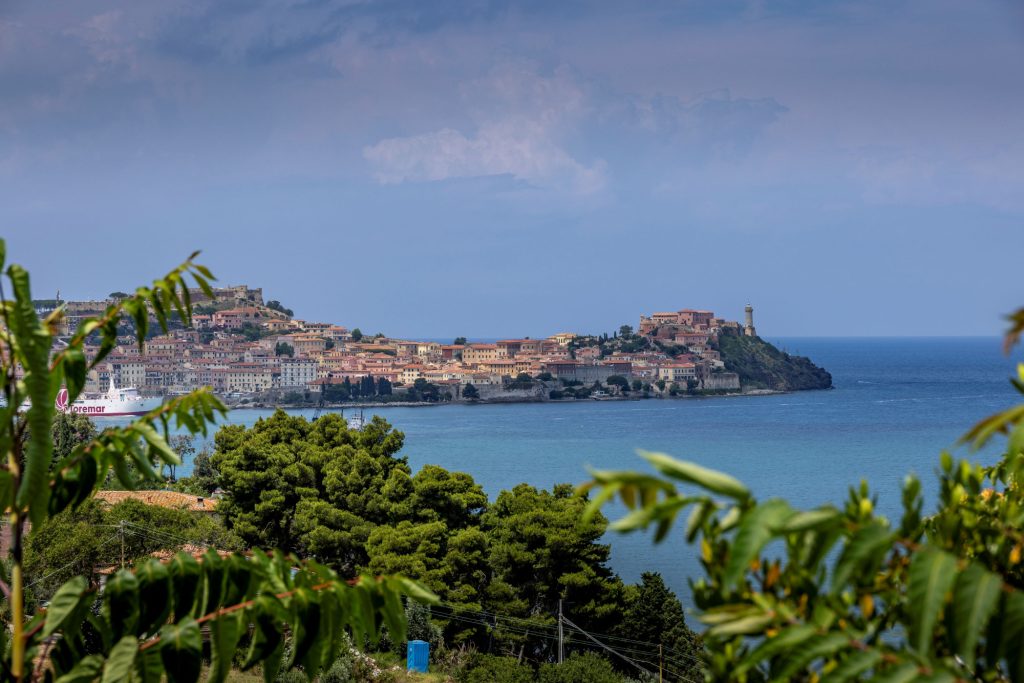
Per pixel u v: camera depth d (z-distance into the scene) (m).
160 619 12.71
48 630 12.11
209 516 133.00
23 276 12.15
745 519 8.46
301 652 12.60
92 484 13.85
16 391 12.20
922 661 8.04
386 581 12.89
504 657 98.44
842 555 8.45
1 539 94.62
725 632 9.13
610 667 95.12
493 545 112.56
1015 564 11.52
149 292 14.00
